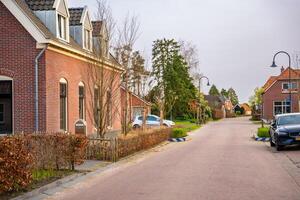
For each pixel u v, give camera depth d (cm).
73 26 2678
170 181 1249
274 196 1011
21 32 2138
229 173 1396
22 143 1084
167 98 6062
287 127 2231
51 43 2144
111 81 2358
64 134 1473
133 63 3641
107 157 1814
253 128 5322
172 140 3262
